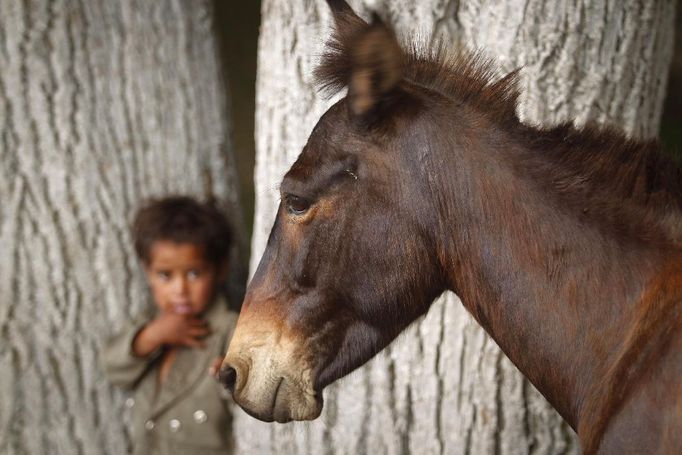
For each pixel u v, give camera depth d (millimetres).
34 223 4953
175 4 5129
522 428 3873
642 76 3895
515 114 2920
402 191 2865
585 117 3801
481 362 3871
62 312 4977
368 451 4035
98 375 5004
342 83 2969
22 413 5004
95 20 4977
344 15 3033
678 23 9922
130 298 5016
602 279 2771
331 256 2932
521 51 3760
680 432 2492
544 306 2820
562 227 2805
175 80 5137
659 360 2588
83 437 5016
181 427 4602
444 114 2879
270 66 4117
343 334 2992
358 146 2871
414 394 3965
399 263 2902
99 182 4988
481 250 2863
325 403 4086
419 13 3803
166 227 4496
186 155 5168
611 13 3799
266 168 4152
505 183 2836
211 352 4609
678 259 2717
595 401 2738
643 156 2816
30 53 4898
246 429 4336
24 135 4922
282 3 4031
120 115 5035
